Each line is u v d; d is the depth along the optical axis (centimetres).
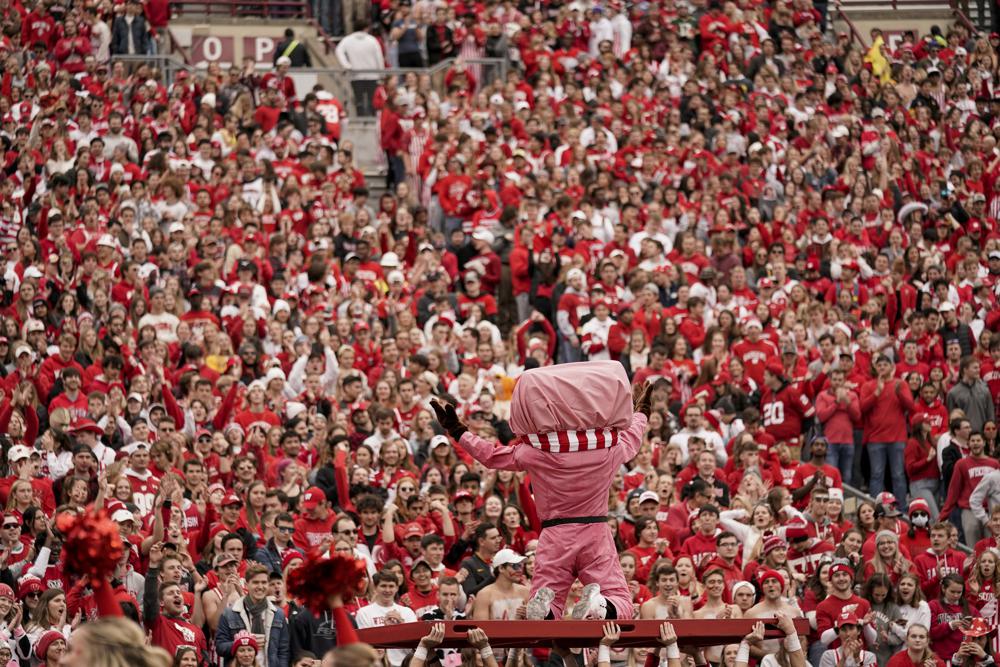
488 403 3566
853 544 2897
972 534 3484
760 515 2931
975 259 4512
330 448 3127
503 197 4709
